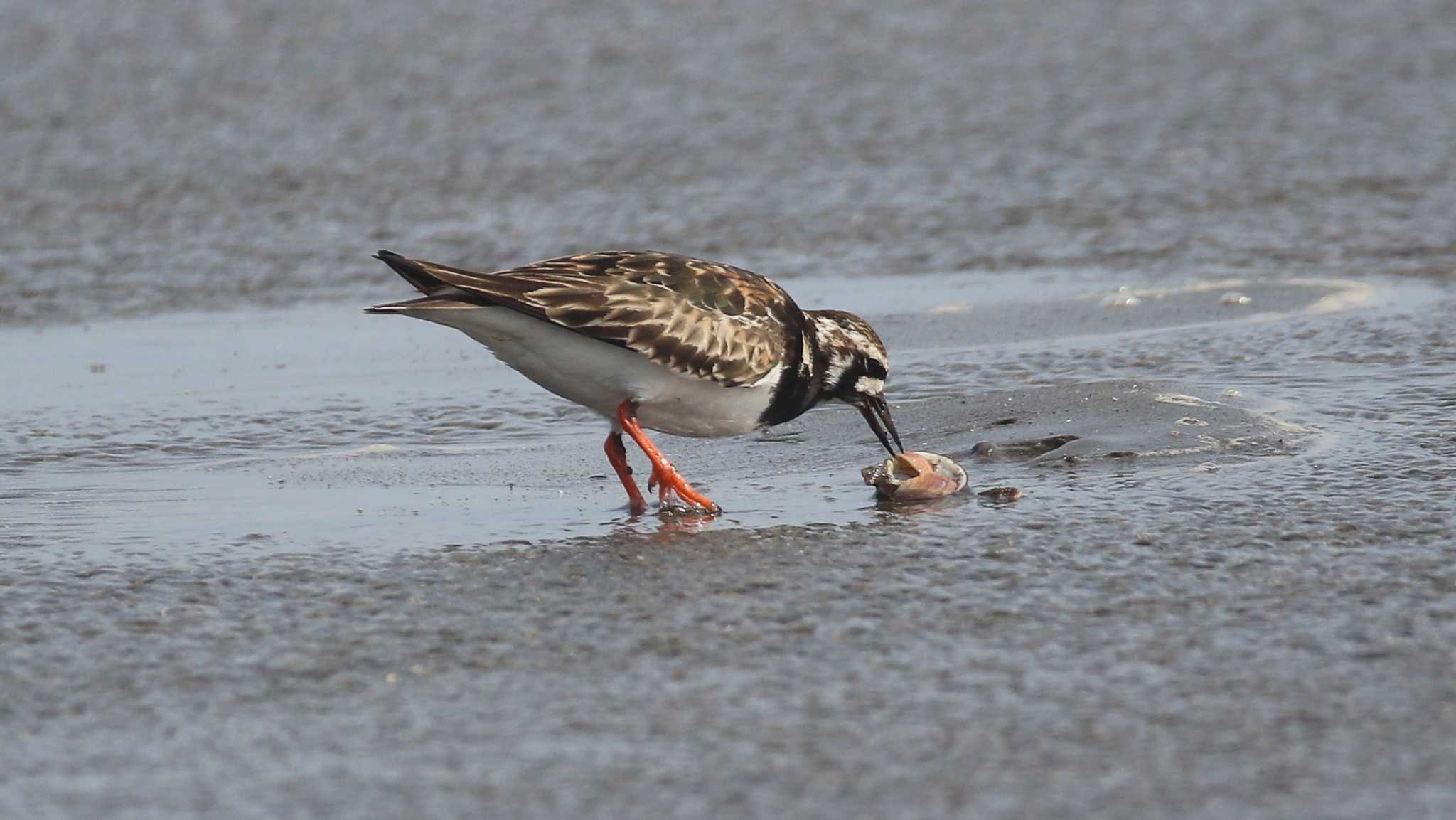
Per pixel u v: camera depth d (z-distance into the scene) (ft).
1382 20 112.16
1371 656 28.04
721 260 67.41
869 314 59.88
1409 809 22.99
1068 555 33.83
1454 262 63.52
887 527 36.45
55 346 57.21
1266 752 24.68
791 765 24.59
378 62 103.86
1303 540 34.17
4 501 40.19
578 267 39.06
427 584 33.22
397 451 45.01
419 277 37.68
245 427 47.62
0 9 116.98
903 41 108.68
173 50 106.73
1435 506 36.06
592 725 26.13
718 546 35.53
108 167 82.17
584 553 35.32
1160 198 75.15
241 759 25.17
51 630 30.66
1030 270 65.00
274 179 80.12
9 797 24.04
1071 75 99.86
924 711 26.35
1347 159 80.94
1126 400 45.01
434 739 25.73
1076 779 24.00
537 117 91.76
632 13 116.57
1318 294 59.21
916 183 78.74
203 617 31.35
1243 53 104.53
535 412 48.96
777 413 41.68
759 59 104.27
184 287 64.34
